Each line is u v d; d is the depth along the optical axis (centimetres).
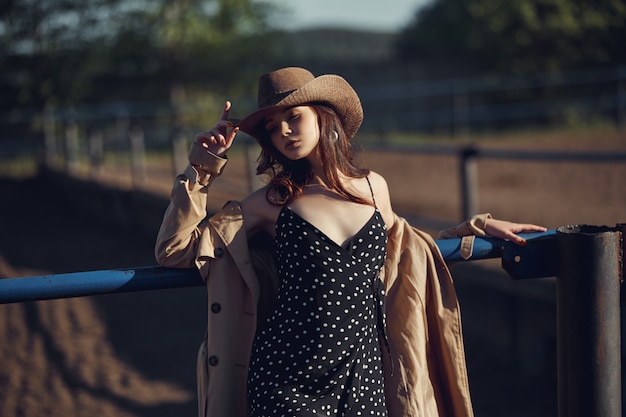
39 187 1420
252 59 1933
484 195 948
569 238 224
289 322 210
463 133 1814
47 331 641
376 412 212
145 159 1587
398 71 2017
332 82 215
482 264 544
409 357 221
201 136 211
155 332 627
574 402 227
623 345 243
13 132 1770
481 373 516
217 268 214
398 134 1841
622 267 225
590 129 1681
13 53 1770
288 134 217
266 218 221
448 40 1967
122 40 1769
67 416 485
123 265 862
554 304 496
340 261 212
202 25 1758
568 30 1770
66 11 1762
